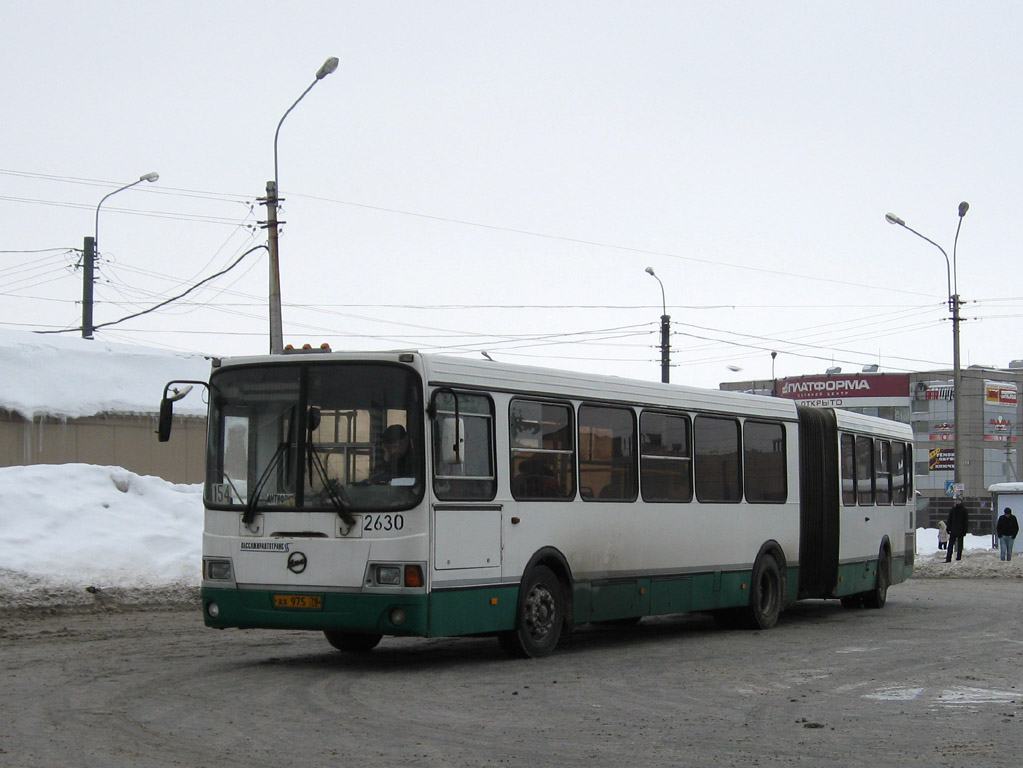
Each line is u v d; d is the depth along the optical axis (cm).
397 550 1189
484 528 1273
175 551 2081
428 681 1173
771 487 1839
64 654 1354
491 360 1318
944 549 4362
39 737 870
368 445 1215
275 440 1247
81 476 2202
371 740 876
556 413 1405
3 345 3050
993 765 816
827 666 1344
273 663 1295
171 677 1173
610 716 995
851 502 2091
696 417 1667
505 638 1344
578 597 1420
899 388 9269
